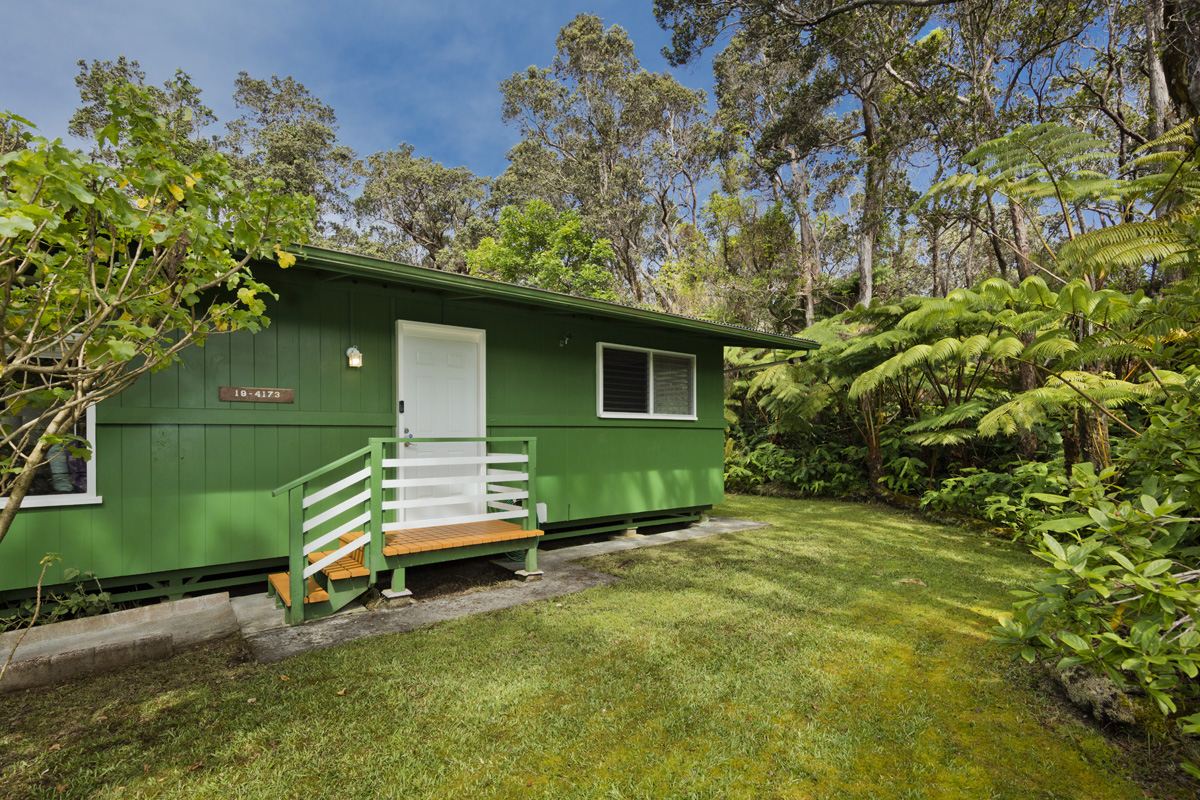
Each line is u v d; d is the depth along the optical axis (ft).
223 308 8.86
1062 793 6.93
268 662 10.65
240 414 14.66
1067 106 35.12
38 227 6.28
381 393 17.03
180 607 13.60
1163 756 7.58
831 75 42.75
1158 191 13.60
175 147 8.16
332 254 13.65
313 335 15.85
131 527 13.33
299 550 12.75
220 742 7.98
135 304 7.57
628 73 83.35
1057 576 7.03
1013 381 29.32
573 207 81.66
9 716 8.76
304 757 7.61
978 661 10.57
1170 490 8.60
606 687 9.57
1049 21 30.78
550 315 21.09
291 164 72.49
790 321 62.34
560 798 6.80
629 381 23.85
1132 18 30.73
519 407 20.15
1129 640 6.10
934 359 23.38
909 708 8.90
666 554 19.93
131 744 7.95
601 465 22.52
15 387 8.60
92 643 11.56
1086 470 8.56
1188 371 10.05
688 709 8.86
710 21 39.86
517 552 18.22
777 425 37.47
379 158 92.58
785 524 25.79
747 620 12.84
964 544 21.02
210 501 14.32
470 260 66.44
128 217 6.66
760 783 7.11
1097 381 15.33
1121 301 9.77
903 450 31.76
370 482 13.73
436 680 9.85
